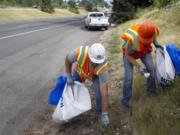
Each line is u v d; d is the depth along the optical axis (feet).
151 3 51.49
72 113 8.82
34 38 35.47
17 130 9.51
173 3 36.47
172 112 8.71
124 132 8.61
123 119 9.51
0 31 44.06
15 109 11.34
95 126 9.26
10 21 77.00
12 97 12.76
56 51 25.03
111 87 13.38
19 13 123.34
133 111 9.84
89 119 9.98
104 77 8.22
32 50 25.68
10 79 15.70
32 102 12.11
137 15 48.83
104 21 47.98
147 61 10.01
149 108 9.15
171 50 10.58
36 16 125.29
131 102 10.64
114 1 53.11
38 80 15.53
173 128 7.76
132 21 44.75
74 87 9.23
